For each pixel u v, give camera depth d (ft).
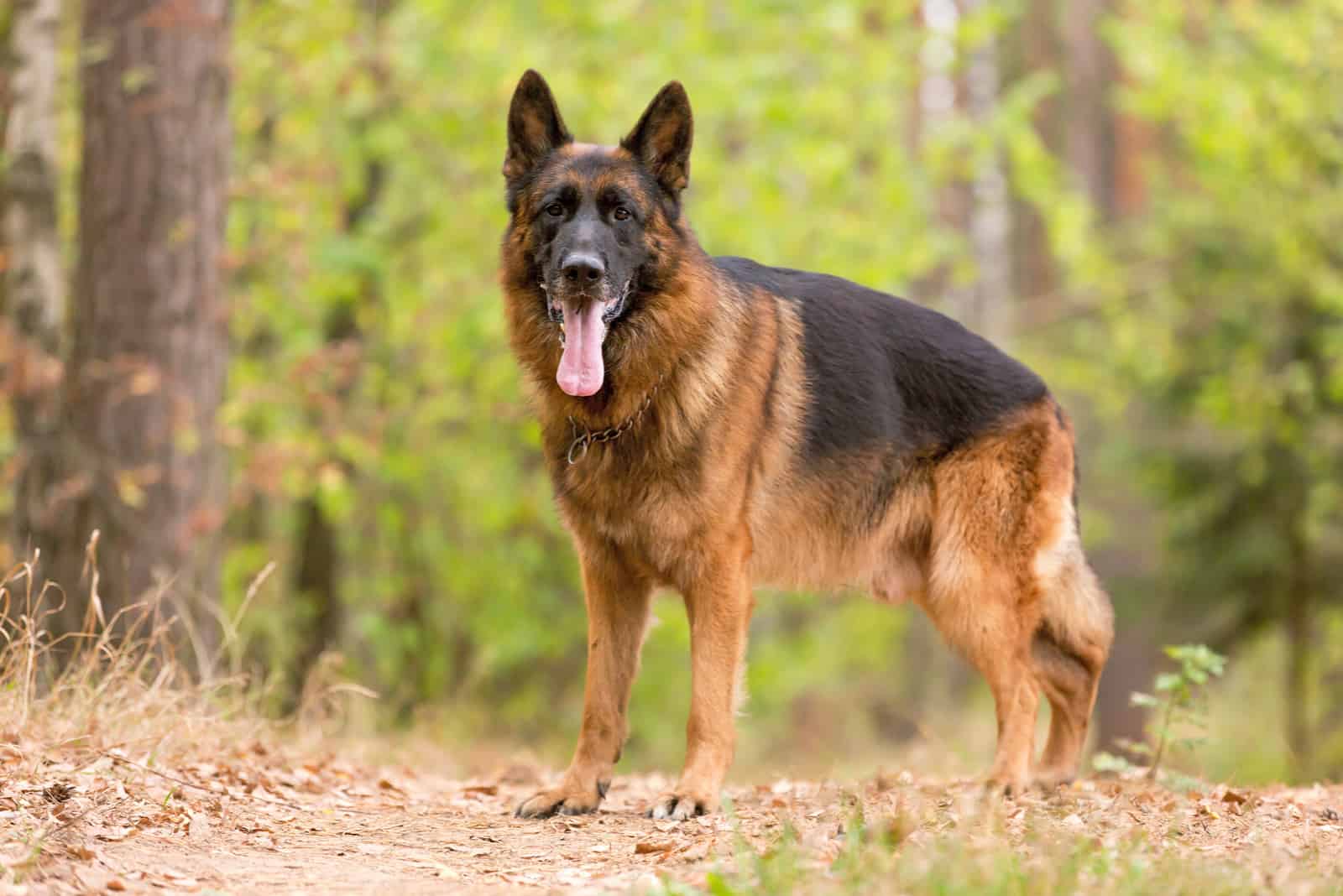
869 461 26.61
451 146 58.08
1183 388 72.28
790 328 26.35
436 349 59.62
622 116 56.65
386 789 28.02
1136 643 74.02
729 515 24.20
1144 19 69.21
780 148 60.08
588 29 57.26
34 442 36.22
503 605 63.16
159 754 25.43
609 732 24.84
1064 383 80.94
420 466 59.47
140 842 20.26
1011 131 64.69
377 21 56.59
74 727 25.41
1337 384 65.72
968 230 103.91
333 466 47.50
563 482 24.57
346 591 64.75
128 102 34.94
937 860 17.44
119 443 34.73
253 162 54.19
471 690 64.18
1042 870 17.11
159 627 30.86
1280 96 66.33
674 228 24.35
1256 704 83.51
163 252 35.14
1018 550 27.04
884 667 110.32
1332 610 71.15
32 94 40.22
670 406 23.75
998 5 64.03
